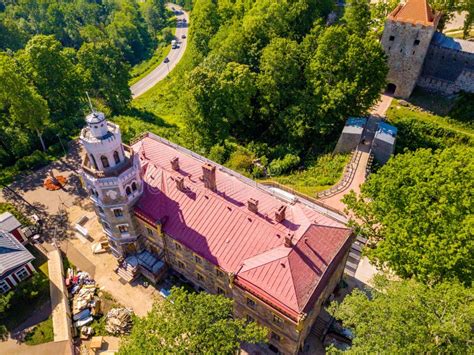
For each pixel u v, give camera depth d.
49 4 168.38
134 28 169.62
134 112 103.62
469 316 32.00
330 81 78.31
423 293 35.50
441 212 43.78
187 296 38.84
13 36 138.50
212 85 75.88
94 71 95.94
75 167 76.06
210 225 47.50
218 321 35.94
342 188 63.94
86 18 183.25
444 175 44.94
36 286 54.69
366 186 51.09
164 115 106.62
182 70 125.94
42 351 48.28
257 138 87.00
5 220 58.72
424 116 79.44
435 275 42.00
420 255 42.56
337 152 73.31
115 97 100.00
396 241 44.91
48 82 84.75
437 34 81.88
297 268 40.97
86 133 44.75
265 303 40.38
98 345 47.94
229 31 102.06
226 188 50.44
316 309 45.09
